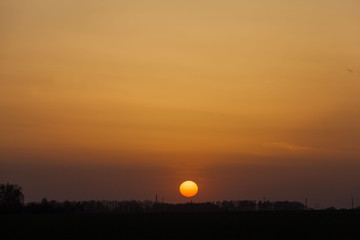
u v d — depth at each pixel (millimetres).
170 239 79562
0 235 85062
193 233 89562
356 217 140125
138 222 118438
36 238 80812
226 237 82312
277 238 79688
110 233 89438
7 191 166750
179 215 158500
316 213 173125
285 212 186375
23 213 165125
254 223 113312
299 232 90062
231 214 167250
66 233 89312
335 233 87625
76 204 183000
